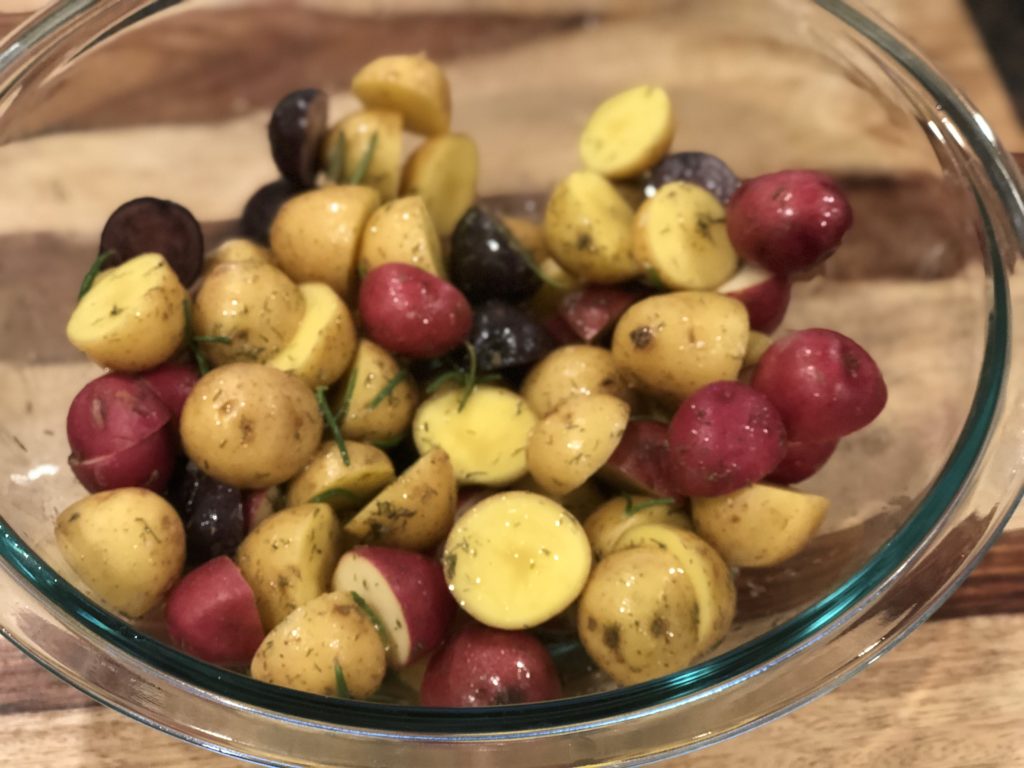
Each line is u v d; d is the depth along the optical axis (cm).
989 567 35
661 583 29
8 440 34
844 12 38
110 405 32
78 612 28
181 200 42
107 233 36
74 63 39
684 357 33
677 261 35
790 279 36
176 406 33
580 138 43
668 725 28
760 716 28
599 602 29
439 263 37
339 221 36
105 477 31
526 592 29
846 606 28
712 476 31
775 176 35
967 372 33
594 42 47
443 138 42
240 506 32
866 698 33
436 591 30
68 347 36
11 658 33
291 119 39
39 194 40
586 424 31
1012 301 32
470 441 34
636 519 31
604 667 29
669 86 45
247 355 34
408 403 34
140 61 43
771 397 32
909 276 38
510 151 45
